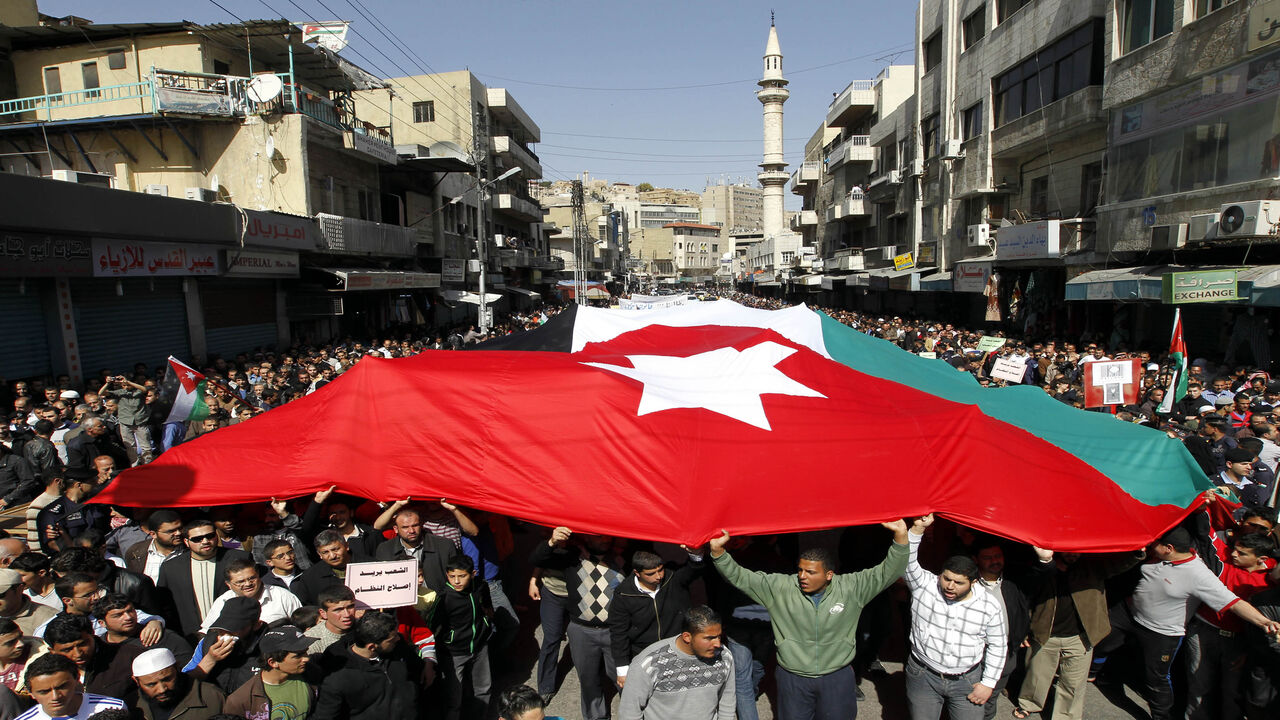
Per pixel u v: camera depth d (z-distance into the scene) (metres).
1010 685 5.61
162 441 10.98
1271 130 12.75
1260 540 4.81
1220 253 14.65
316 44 22.84
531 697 3.43
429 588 4.99
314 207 22.20
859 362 8.94
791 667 4.34
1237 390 10.86
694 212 152.38
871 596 4.40
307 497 6.05
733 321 10.57
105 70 20.56
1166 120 15.41
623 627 4.66
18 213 12.09
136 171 20.89
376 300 27.78
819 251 52.41
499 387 5.90
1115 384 8.75
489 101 43.69
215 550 5.16
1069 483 4.96
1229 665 4.68
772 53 73.06
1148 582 4.88
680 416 5.69
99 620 4.39
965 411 5.33
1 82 20.70
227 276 18.22
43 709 3.53
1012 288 23.86
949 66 27.64
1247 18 13.11
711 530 4.56
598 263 76.88
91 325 15.12
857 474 4.98
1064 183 21.22
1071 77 19.45
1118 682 5.68
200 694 3.92
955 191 27.38
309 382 14.12
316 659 4.15
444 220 34.00
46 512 6.45
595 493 5.07
